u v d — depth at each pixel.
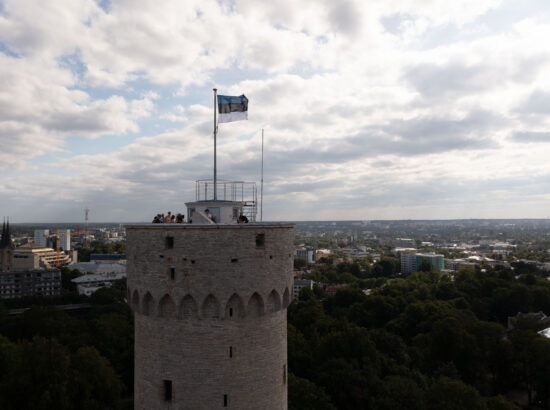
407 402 69.44
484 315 151.25
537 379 85.69
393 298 155.38
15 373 65.38
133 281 24.97
